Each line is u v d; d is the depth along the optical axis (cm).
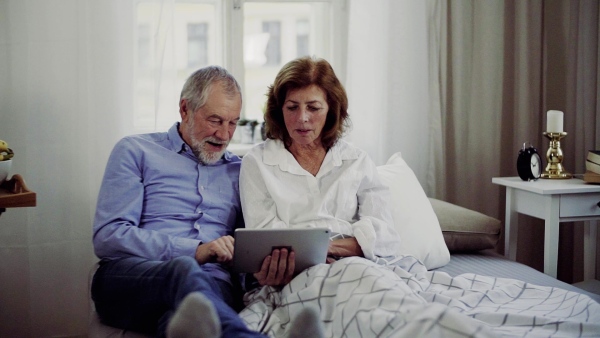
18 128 233
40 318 243
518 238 306
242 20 278
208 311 120
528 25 290
